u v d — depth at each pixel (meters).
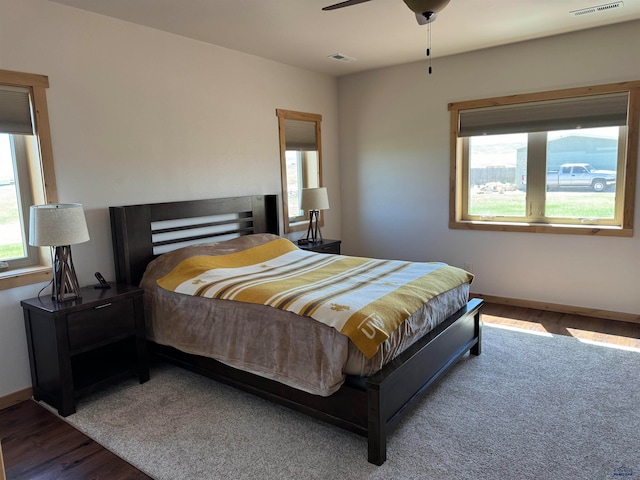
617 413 2.55
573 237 4.29
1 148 2.93
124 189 3.48
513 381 2.97
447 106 4.84
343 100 5.61
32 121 2.96
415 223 5.26
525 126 4.43
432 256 5.19
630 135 3.91
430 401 2.74
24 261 3.06
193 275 3.20
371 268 3.48
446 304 2.97
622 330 3.87
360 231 5.72
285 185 4.93
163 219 3.67
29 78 2.89
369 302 2.49
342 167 5.75
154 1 3.04
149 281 3.35
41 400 2.90
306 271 3.43
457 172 4.90
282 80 4.84
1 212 2.95
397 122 5.21
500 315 4.36
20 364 2.93
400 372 2.33
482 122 4.66
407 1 2.16
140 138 3.57
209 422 2.59
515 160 4.62
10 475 2.18
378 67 5.17
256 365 2.60
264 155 4.68
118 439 2.44
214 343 2.84
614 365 3.17
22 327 2.93
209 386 3.05
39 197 3.06
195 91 3.96
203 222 4.10
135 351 3.09
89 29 3.21
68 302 2.78
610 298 4.17
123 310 2.97
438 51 4.51
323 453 2.28
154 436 2.46
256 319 2.62
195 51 3.94
